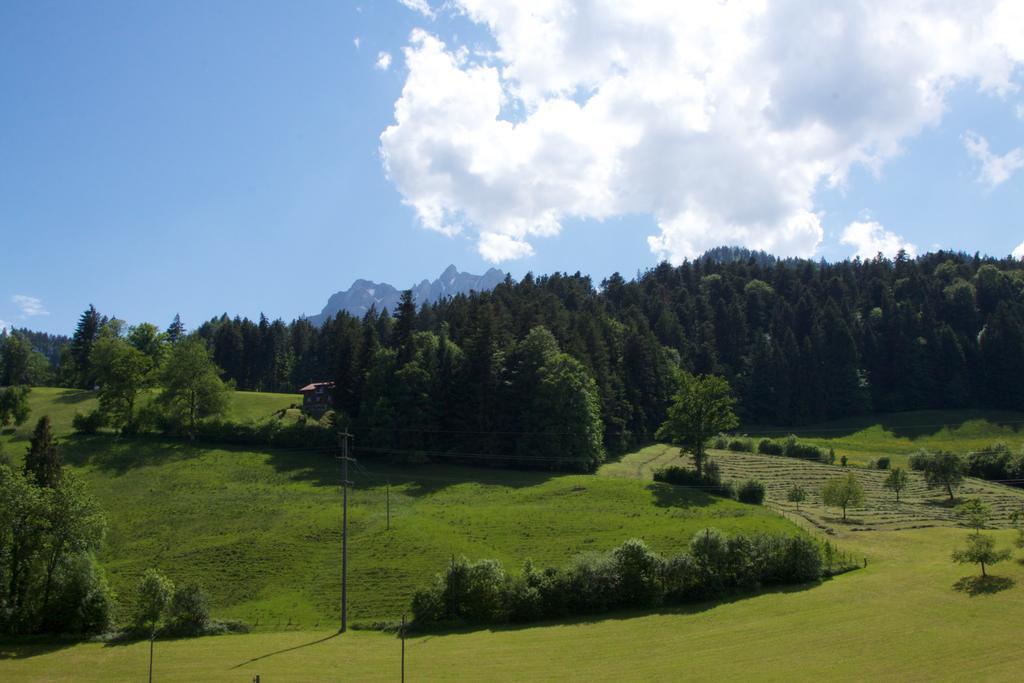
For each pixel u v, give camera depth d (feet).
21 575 191.31
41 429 224.53
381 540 241.76
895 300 649.20
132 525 262.88
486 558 217.97
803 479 367.25
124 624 189.57
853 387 559.38
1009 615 162.30
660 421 479.00
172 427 388.78
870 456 438.81
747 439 453.58
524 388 387.14
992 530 263.08
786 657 149.48
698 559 205.77
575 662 153.38
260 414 465.47
